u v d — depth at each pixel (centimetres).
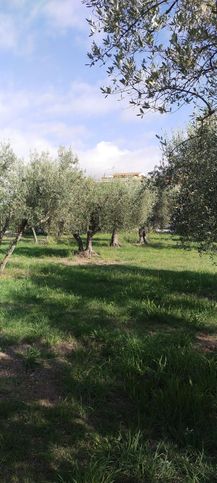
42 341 648
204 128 455
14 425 394
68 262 1836
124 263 1862
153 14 339
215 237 593
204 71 343
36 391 473
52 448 358
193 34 319
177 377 450
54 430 387
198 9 336
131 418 410
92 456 339
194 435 370
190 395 406
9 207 1242
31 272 1380
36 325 712
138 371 498
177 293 1036
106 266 1667
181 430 377
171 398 412
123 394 468
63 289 1053
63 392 471
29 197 1284
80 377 501
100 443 360
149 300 915
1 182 1214
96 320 769
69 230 2025
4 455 345
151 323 777
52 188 1309
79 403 440
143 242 3219
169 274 1382
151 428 393
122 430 389
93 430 390
